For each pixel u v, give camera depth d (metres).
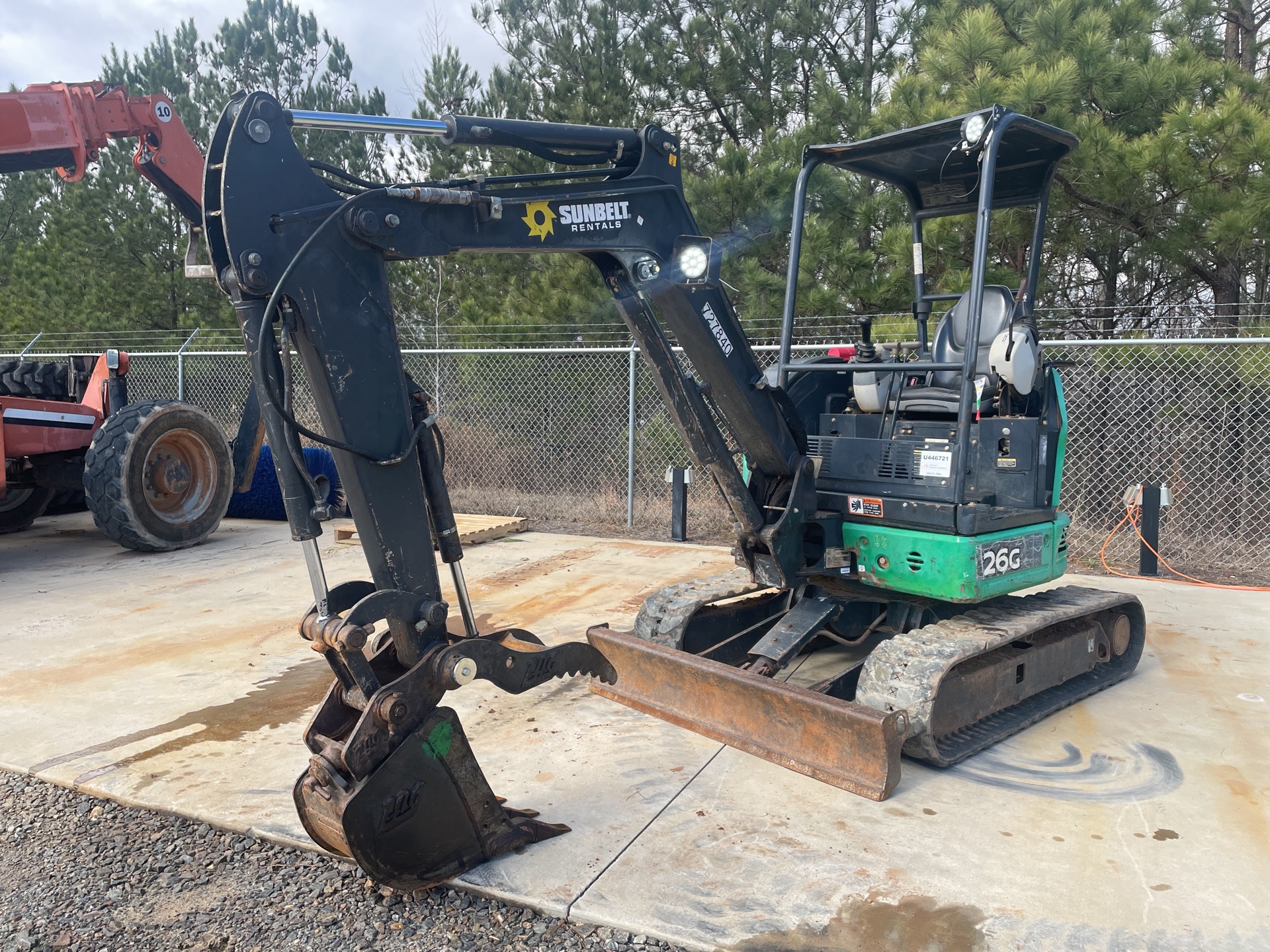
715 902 2.83
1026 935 2.67
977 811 3.42
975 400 4.04
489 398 11.62
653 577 7.09
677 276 3.65
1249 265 10.57
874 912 2.78
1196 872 3.01
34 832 3.35
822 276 10.06
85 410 8.40
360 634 2.69
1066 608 4.39
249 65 18.03
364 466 2.79
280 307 2.68
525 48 13.18
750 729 3.84
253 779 3.70
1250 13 12.65
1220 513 8.54
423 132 3.08
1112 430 8.82
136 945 2.71
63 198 18.09
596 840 3.20
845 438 4.39
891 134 4.20
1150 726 4.24
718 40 12.54
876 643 5.31
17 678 4.88
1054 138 4.21
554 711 4.37
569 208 3.31
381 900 2.91
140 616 6.07
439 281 14.00
